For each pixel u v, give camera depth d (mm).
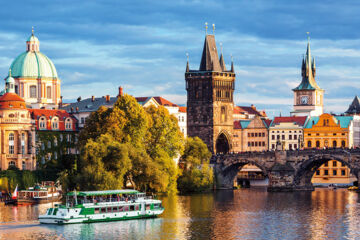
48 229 180500
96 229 181000
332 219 199250
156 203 199750
